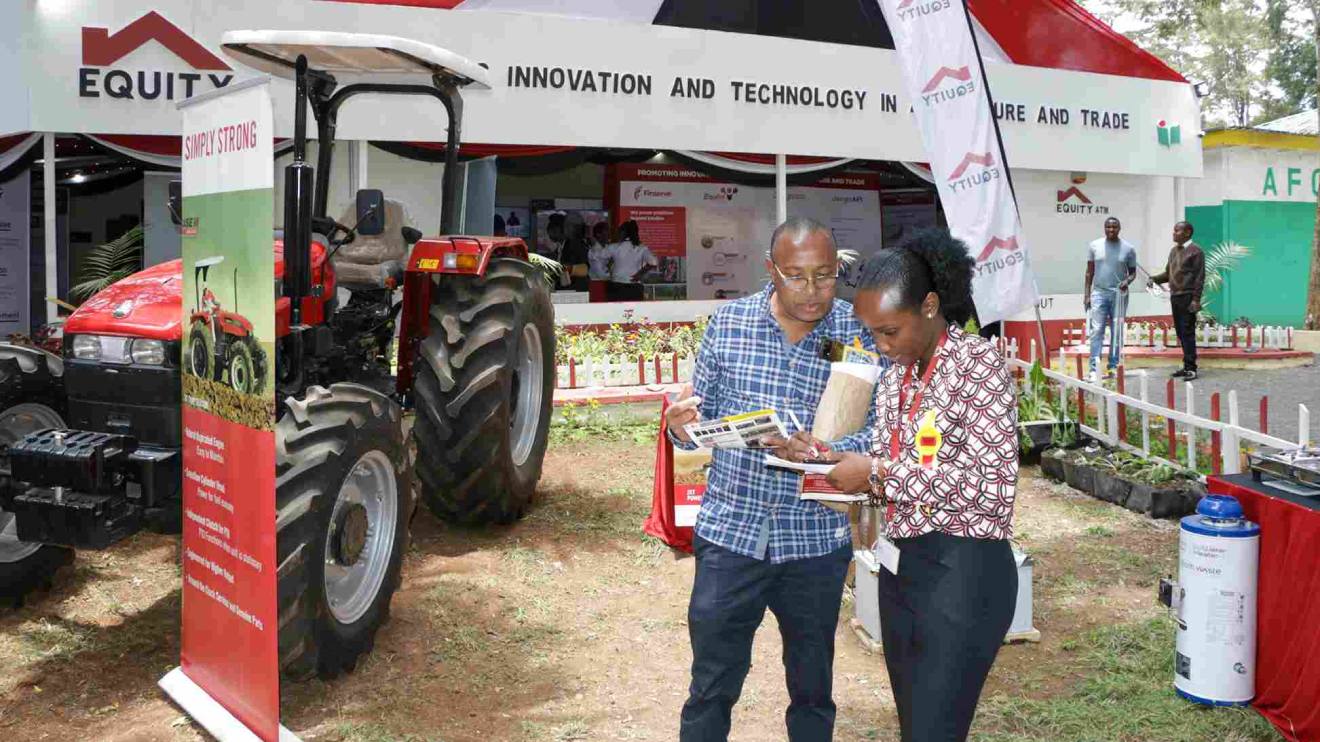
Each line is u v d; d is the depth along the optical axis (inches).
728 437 107.9
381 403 171.9
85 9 390.9
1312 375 526.3
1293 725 146.9
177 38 402.6
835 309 120.9
